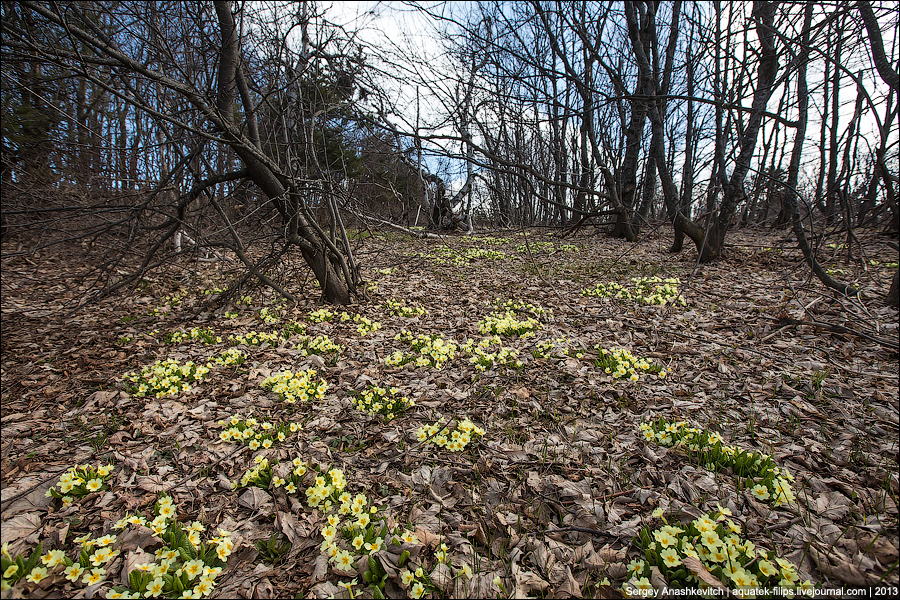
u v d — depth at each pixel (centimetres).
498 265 1162
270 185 675
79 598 222
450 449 332
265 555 252
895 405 370
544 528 263
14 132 634
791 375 436
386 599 221
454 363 506
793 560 229
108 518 278
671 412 383
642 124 1411
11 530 261
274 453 344
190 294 868
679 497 280
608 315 661
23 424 388
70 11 497
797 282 778
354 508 263
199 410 413
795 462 310
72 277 914
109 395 440
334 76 731
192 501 296
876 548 228
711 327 589
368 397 413
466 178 1792
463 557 244
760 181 858
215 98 615
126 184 809
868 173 669
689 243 1391
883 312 589
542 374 465
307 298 808
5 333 632
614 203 820
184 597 219
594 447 340
